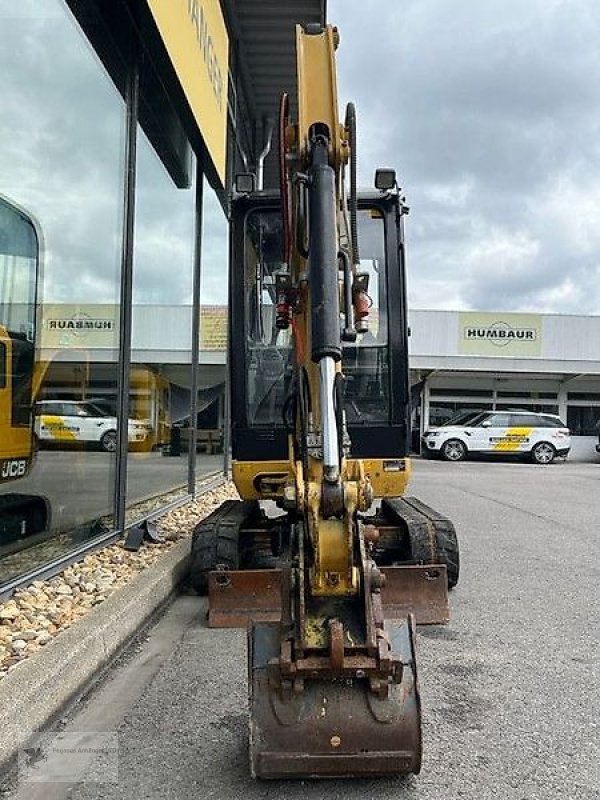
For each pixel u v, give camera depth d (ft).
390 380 19.67
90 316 21.85
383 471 19.65
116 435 23.68
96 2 21.58
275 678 9.98
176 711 12.94
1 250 16.98
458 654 16.01
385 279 19.83
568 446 85.81
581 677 14.78
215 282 38.96
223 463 44.19
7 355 17.12
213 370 39.55
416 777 10.68
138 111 25.38
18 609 15.80
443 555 19.77
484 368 90.53
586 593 21.36
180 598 20.33
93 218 21.93
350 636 10.07
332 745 9.90
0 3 16.51
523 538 30.35
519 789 10.40
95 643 14.52
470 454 89.10
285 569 10.59
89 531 21.89
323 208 11.30
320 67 13.05
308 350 11.88
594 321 91.04
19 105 17.69
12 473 17.20
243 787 10.41
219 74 33.35
